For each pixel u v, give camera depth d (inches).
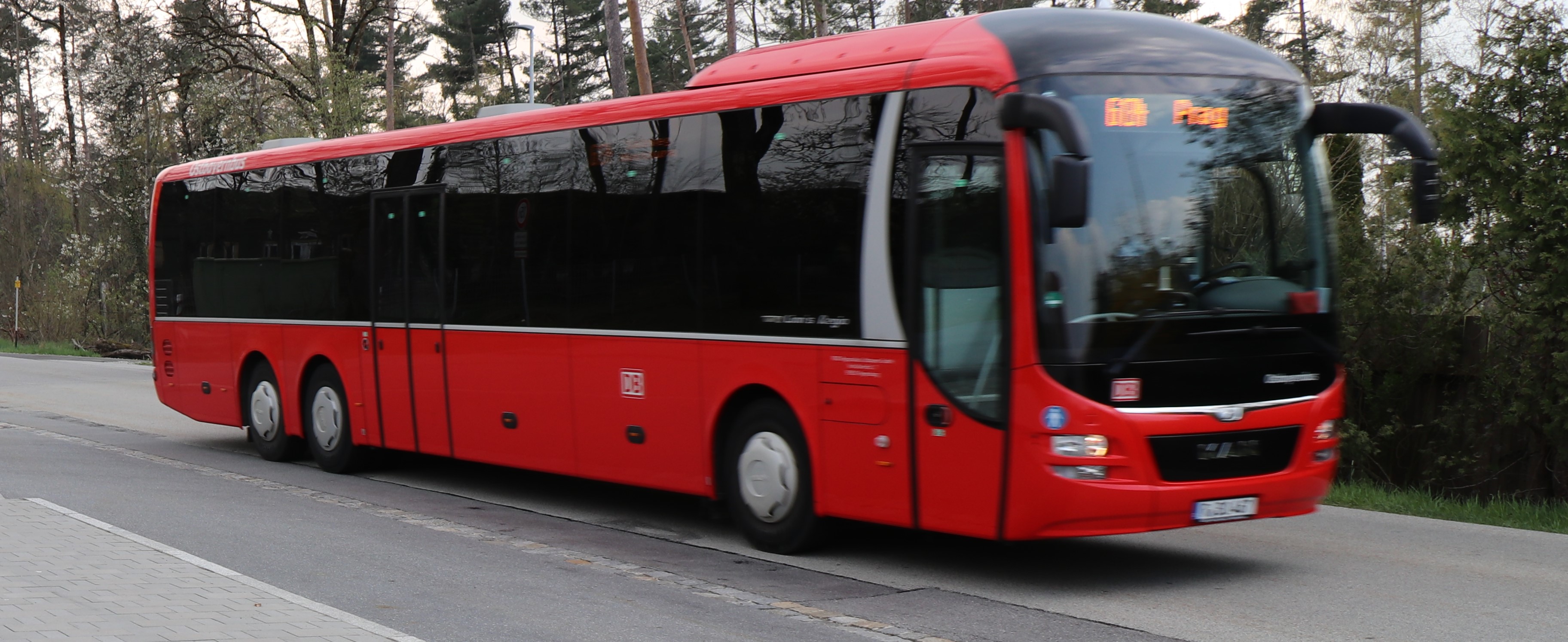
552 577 314.2
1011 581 310.2
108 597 257.3
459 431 443.2
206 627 235.0
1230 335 289.9
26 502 381.1
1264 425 292.7
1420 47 1197.1
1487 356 498.0
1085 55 290.8
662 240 363.6
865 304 309.7
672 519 405.7
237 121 1494.8
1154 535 371.6
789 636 256.2
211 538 357.1
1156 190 287.3
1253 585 305.0
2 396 888.9
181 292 593.9
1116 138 285.7
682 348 357.1
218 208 567.5
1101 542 360.8
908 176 301.6
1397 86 1136.2
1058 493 275.3
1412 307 514.3
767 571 322.0
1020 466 278.7
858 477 313.1
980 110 287.7
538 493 463.2
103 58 1583.4
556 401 401.1
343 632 235.0
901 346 302.0
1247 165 299.6
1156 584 306.7
